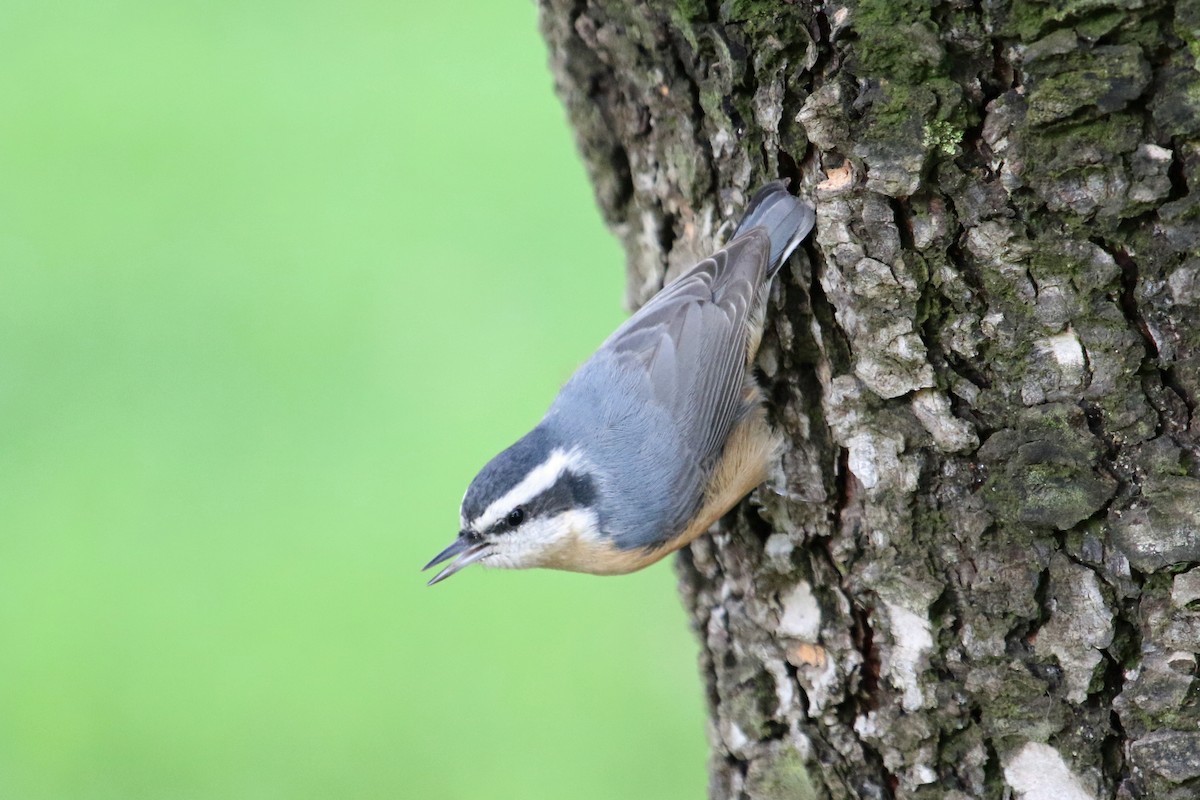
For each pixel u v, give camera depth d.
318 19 18.84
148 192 16.53
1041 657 7.36
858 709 8.38
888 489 7.66
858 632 8.26
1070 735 7.35
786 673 8.70
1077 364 6.92
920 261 7.23
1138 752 7.14
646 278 9.80
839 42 7.11
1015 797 7.68
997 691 7.53
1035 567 7.25
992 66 6.78
